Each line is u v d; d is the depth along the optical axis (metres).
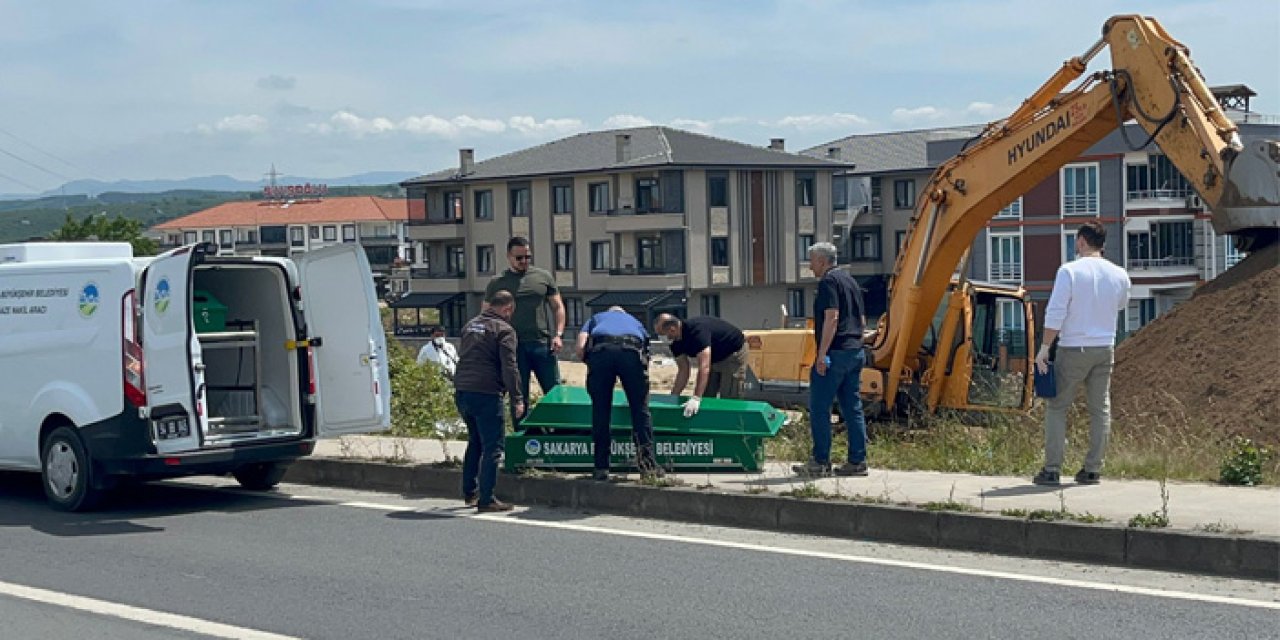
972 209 16.91
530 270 13.03
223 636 7.10
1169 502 8.97
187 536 10.02
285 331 11.80
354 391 11.90
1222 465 10.08
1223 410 13.68
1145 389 14.86
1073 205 52.88
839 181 73.06
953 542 8.79
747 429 11.07
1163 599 7.23
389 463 12.20
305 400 11.73
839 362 10.59
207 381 12.30
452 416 16.66
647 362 10.88
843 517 9.30
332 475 12.59
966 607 7.20
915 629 6.80
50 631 7.34
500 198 69.00
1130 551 8.09
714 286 64.06
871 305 72.25
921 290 17.36
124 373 10.97
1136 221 51.59
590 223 65.44
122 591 8.23
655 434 11.25
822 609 7.25
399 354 18.42
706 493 9.99
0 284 11.90
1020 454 11.90
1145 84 15.12
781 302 68.25
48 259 12.34
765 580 7.97
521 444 11.46
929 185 17.38
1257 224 14.45
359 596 7.88
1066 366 9.70
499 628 7.08
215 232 123.00
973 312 17.92
